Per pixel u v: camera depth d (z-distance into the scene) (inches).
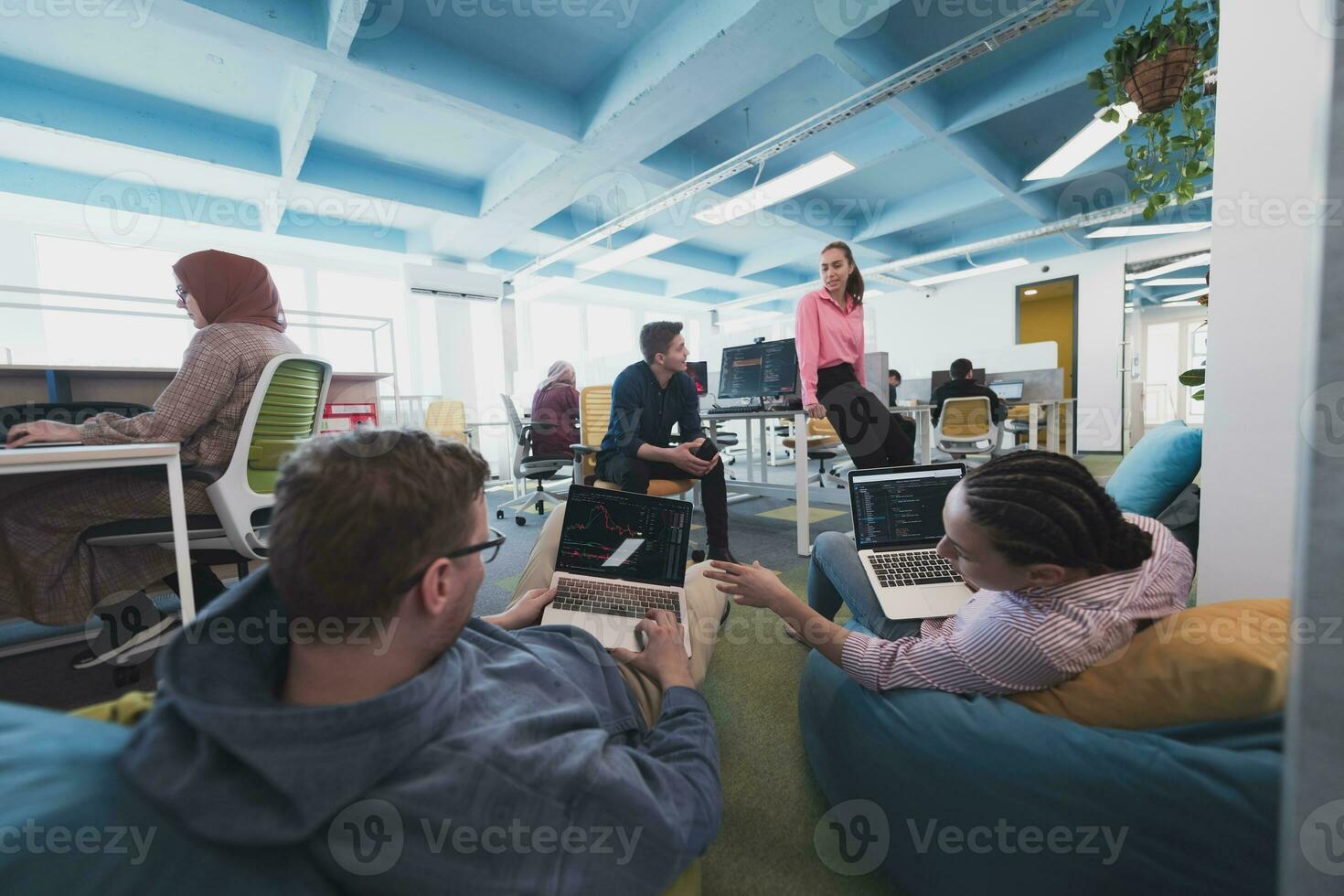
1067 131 178.4
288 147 147.9
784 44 114.7
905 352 351.3
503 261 268.2
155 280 194.2
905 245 285.9
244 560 61.7
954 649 29.4
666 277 338.3
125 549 55.6
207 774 13.1
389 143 169.2
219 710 13.5
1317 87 12.7
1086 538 24.6
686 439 95.2
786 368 133.5
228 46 122.6
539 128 142.9
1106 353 276.7
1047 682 27.3
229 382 53.4
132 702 17.8
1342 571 12.7
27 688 58.2
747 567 34.9
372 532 15.6
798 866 32.4
